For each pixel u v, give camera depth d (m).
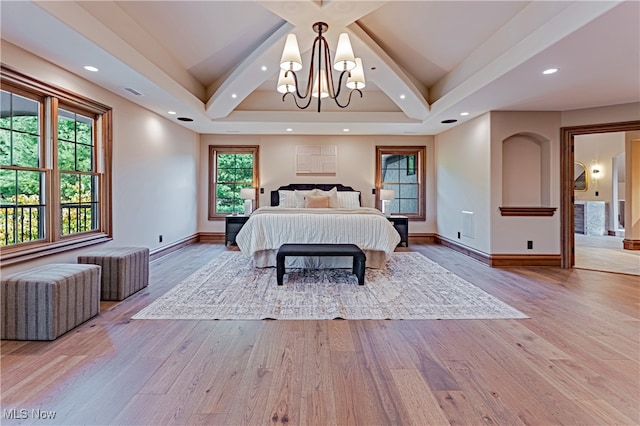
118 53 2.95
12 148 2.83
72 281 2.49
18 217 2.89
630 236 6.27
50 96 3.09
